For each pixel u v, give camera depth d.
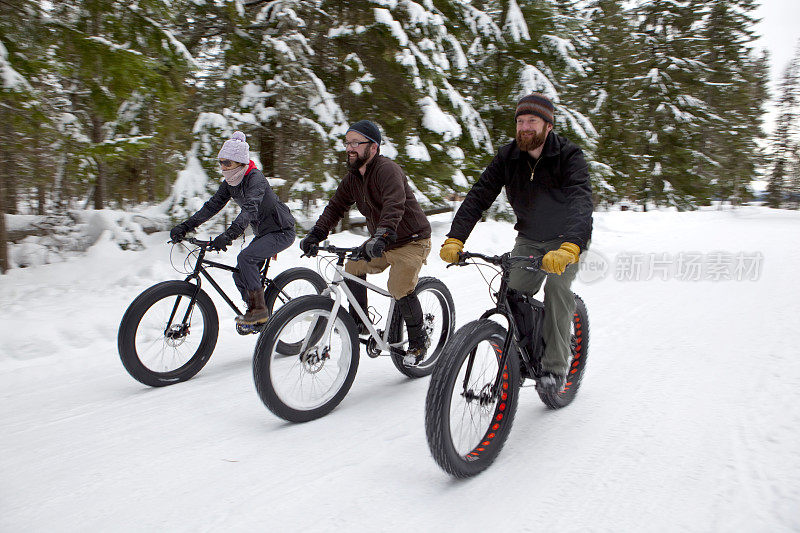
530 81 11.55
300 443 2.97
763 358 4.22
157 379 3.80
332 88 9.78
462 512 2.32
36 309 5.50
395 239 3.23
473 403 2.78
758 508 2.25
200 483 2.55
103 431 3.13
